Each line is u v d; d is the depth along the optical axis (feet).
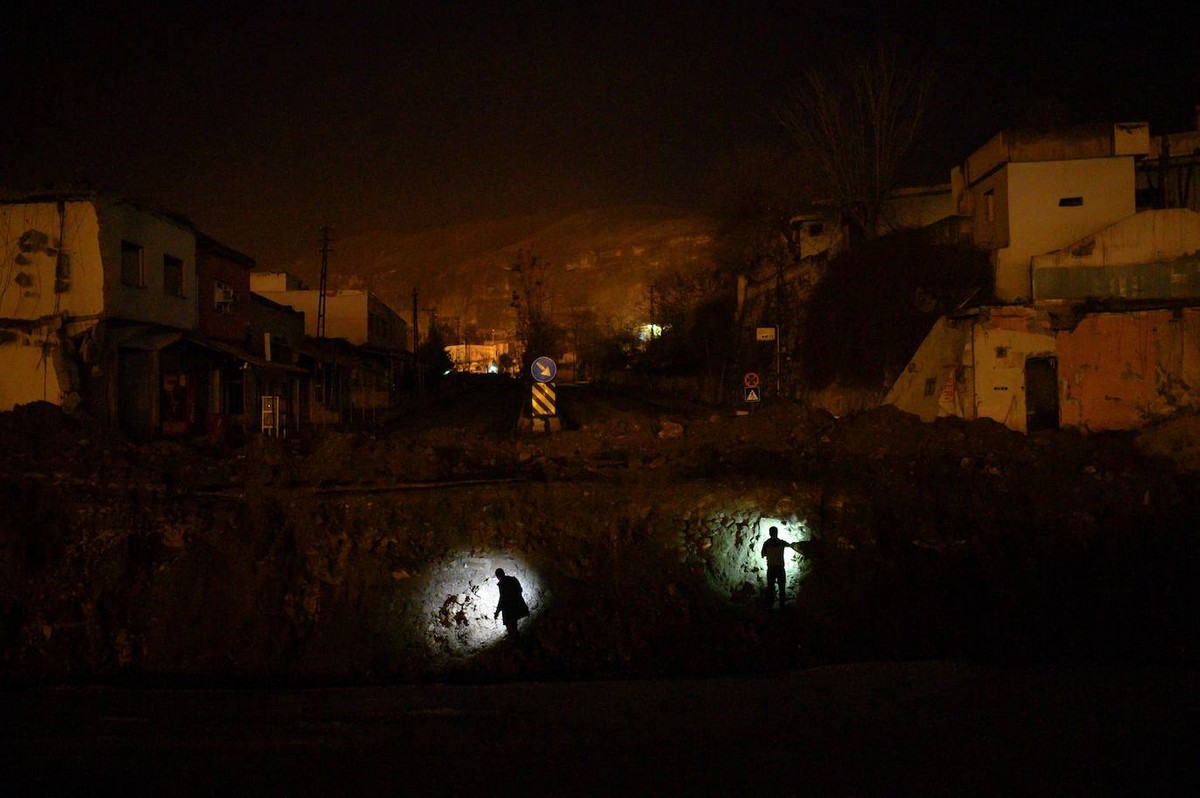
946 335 71.97
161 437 83.20
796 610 39.34
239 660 37.32
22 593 39.04
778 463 52.16
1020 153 82.74
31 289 74.69
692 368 206.90
